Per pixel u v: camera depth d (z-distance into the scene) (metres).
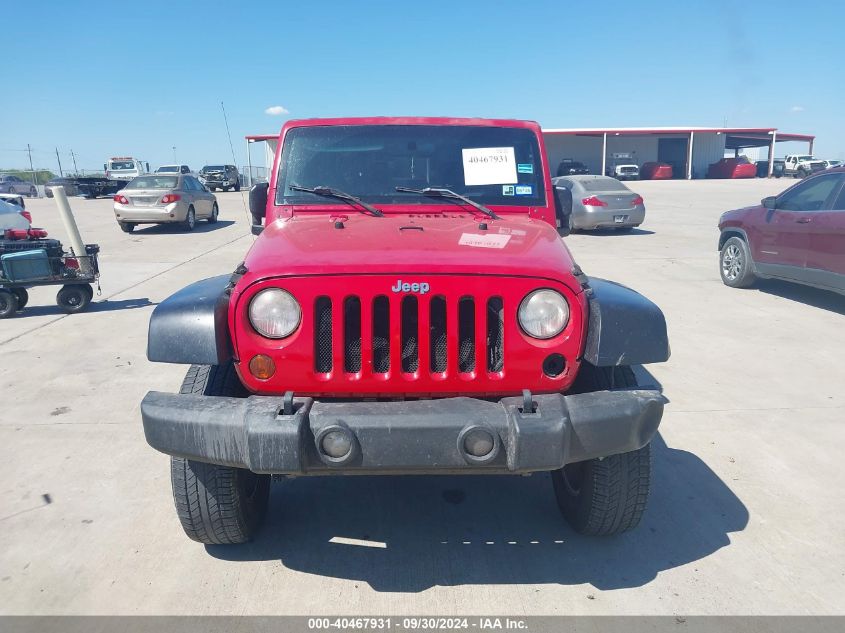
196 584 3.07
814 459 4.27
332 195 3.72
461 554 3.31
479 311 2.69
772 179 48.75
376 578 3.12
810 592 3.00
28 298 9.23
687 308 8.25
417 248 2.89
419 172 3.84
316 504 3.80
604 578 3.11
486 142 3.91
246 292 2.70
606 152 53.75
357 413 2.55
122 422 4.89
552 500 3.84
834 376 5.80
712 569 3.17
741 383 5.64
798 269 8.20
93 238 16.47
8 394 5.46
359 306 2.73
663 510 3.69
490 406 2.60
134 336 7.29
